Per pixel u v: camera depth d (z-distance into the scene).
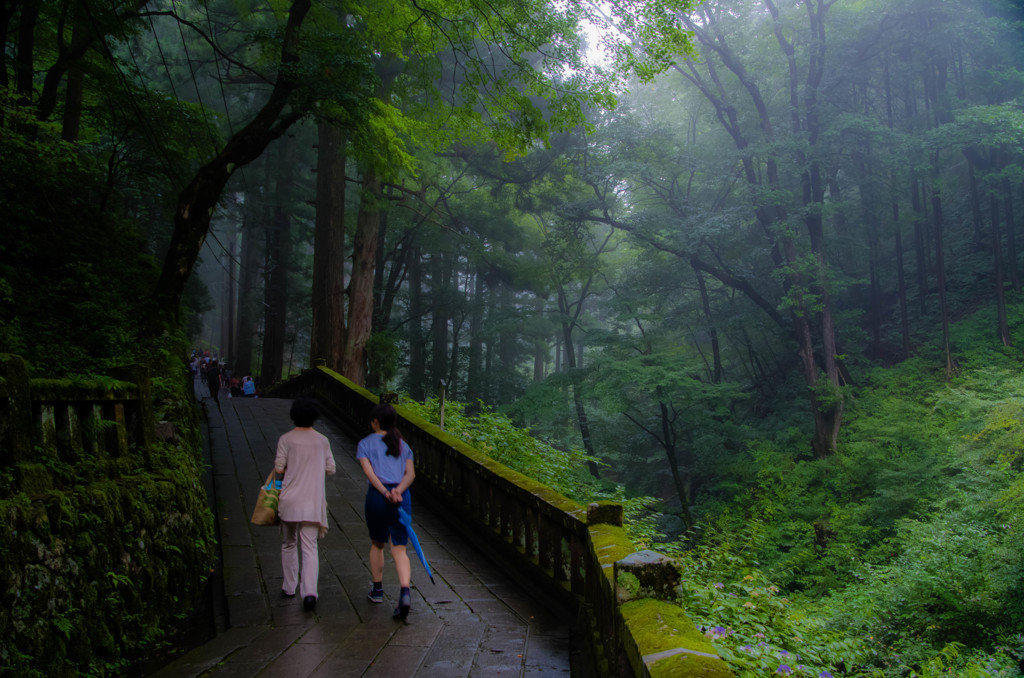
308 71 11.62
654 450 33.00
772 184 25.89
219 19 24.20
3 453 3.63
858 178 26.48
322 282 22.77
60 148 10.52
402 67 20.30
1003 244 28.39
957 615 12.80
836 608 13.88
